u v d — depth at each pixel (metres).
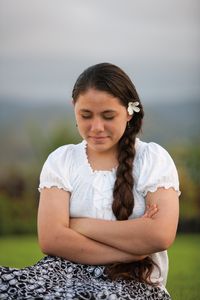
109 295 4.24
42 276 4.39
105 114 4.50
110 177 4.64
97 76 4.51
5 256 9.28
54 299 4.18
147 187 4.59
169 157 4.72
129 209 4.57
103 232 4.49
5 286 4.30
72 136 15.84
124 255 4.49
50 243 4.55
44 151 15.75
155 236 4.41
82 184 4.66
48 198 4.66
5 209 14.97
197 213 13.94
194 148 14.89
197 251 10.17
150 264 4.55
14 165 15.64
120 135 4.58
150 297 4.51
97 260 4.51
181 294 6.05
